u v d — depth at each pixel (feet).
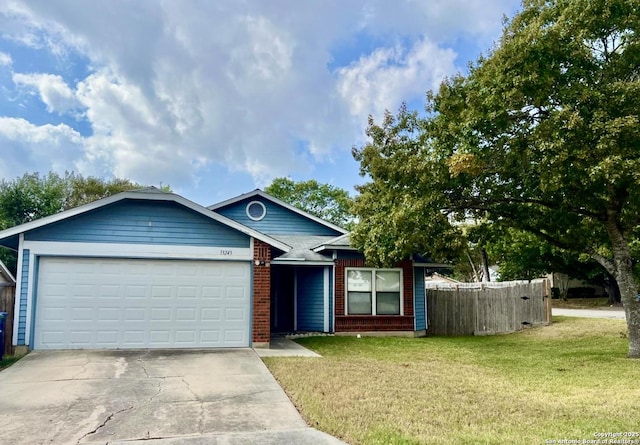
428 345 44.75
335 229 61.16
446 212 40.04
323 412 20.68
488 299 57.62
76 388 24.61
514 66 33.12
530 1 35.45
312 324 51.96
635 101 30.68
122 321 36.27
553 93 33.40
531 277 103.71
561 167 31.50
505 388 26.04
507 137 35.32
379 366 32.17
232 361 32.04
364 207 47.09
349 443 17.17
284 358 33.81
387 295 52.13
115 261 36.63
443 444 16.81
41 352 34.01
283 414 20.72
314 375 28.17
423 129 42.83
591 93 31.35
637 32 32.71
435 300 58.49
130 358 32.32
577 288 113.39
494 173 37.55
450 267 59.26
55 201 107.04
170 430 18.56
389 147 43.68
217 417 20.21
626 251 36.91
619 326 52.95
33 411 20.86
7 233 34.32
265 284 39.04
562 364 34.19
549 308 59.67
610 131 29.50
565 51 32.45
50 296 35.27
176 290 37.52
